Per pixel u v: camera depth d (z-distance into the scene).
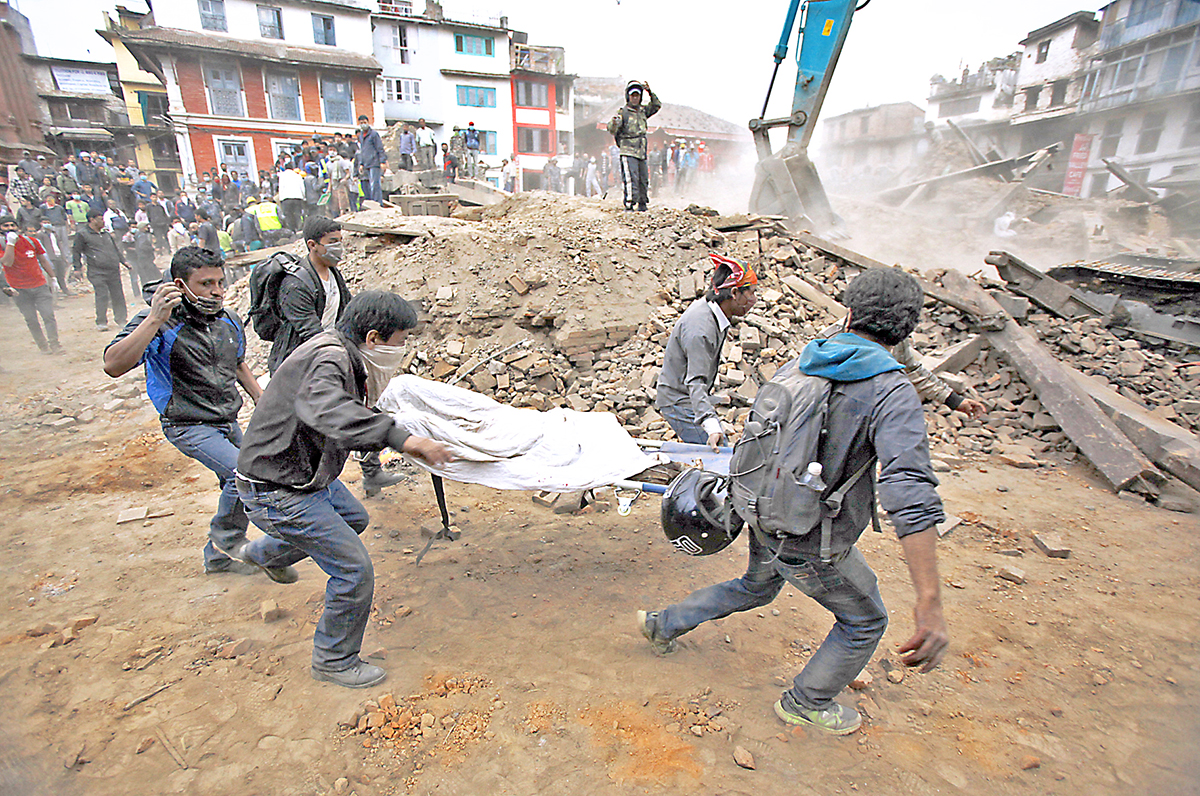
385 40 32.09
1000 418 5.91
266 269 4.05
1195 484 4.63
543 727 2.42
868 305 1.98
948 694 2.69
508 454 3.39
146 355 3.12
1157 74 22.23
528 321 6.46
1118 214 17.02
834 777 2.22
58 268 9.95
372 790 2.13
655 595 3.40
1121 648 3.01
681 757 2.29
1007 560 3.85
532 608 3.25
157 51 21.28
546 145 37.94
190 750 2.26
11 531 3.99
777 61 9.72
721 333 3.63
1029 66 28.27
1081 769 2.29
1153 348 7.00
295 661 2.76
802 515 1.98
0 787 1.99
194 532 4.00
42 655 2.75
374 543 3.91
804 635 3.08
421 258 7.28
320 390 2.24
